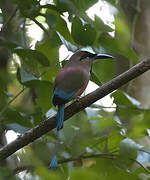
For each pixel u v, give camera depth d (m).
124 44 9.73
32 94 12.98
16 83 13.23
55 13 10.06
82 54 11.15
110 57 10.60
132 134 10.67
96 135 11.21
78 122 11.72
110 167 10.19
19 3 9.73
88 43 9.65
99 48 10.30
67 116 9.48
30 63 9.70
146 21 13.15
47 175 9.21
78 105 9.27
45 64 9.64
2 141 11.25
